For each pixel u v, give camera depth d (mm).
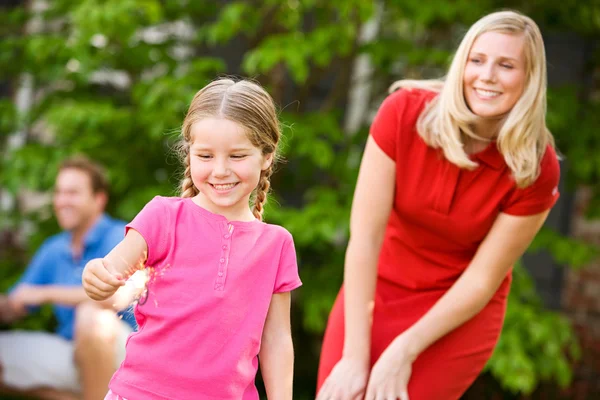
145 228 1752
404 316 2529
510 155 2254
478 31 2238
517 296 4801
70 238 3936
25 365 3693
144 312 1748
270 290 1796
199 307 1716
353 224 2494
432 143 2326
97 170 3865
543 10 4992
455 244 2467
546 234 4805
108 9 4430
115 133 5020
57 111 4605
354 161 4969
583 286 5629
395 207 2494
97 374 3424
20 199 6137
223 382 1714
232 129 1725
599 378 5262
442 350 2465
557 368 4480
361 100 5695
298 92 5773
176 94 4484
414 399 2449
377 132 2436
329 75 5969
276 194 5387
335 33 4527
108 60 5023
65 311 3895
